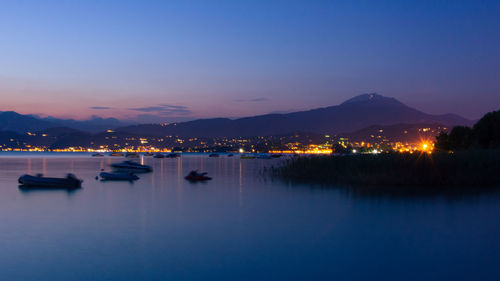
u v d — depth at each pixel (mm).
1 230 19172
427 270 12766
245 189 36125
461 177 33156
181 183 44156
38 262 14062
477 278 12000
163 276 12594
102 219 21891
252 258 14336
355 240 16562
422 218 20406
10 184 44125
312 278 12242
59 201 29594
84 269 13320
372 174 35531
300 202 26781
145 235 17938
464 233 17281
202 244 16297
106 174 50156
